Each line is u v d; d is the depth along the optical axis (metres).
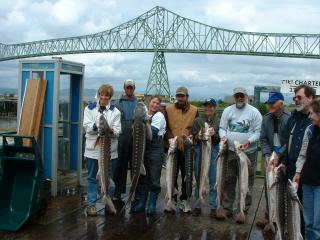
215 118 7.00
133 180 6.62
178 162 7.16
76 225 6.36
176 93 7.02
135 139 6.58
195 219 6.86
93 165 6.82
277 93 6.35
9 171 6.61
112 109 6.83
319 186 5.07
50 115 7.72
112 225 6.43
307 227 5.20
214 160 7.00
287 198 4.83
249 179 6.83
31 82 7.63
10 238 5.78
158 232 6.21
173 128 7.05
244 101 6.71
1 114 45.84
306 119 5.40
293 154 5.43
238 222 6.66
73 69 8.15
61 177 8.79
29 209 6.19
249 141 6.59
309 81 10.11
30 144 7.12
